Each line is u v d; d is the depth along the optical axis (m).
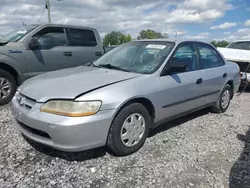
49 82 3.24
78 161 3.08
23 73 5.56
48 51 5.90
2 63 5.26
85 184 2.64
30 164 2.96
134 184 2.67
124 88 3.11
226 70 5.18
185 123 4.62
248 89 8.68
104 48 7.29
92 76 3.39
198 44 4.61
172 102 3.79
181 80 3.90
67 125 2.69
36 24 6.07
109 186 2.62
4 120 4.38
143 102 3.43
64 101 2.79
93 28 7.00
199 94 4.38
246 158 3.37
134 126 3.27
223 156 3.40
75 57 6.44
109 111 2.91
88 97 2.83
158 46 4.08
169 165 3.08
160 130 4.20
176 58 3.93
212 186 2.71
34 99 2.96
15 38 5.79
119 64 3.97
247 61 7.83
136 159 3.19
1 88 5.31
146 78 3.42
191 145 3.68
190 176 2.88
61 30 6.25
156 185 2.68
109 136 3.06
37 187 2.55
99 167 2.97
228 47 9.76
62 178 2.72
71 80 3.24
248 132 4.35
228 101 5.51
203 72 4.47
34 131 3.01
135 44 4.40
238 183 2.78
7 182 2.60
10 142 3.49
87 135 2.80
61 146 2.78
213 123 4.71
